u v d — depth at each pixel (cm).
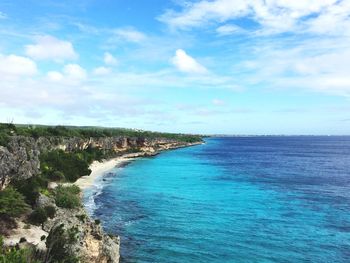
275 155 18912
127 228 4572
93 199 6269
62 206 4450
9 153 4444
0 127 6738
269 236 4425
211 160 15212
